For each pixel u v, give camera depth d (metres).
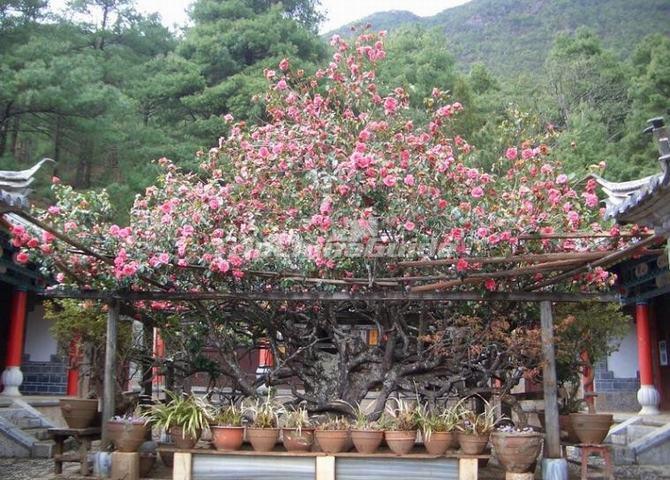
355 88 8.15
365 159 6.75
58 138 21.47
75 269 7.59
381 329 8.47
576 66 31.52
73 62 18.94
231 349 8.62
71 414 8.10
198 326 9.13
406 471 7.02
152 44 27.34
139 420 7.50
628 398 14.51
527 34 71.50
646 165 23.69
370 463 7.04
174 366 9.12
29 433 10.58
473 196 6.91
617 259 6.32
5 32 20.00
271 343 8.72
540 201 7.07
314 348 8.87
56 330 9.71
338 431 7.06
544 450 7.32
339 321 9.52
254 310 8.55
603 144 25.53
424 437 7.09
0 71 18.16
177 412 7.33
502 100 27.94
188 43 27.11
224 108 24.75
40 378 14.77
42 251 7.38
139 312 8.90
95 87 18.84
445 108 8.03
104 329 9.46
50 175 21.75
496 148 13.65
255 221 7.64
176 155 21.73
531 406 10.34
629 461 9.80
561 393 8.97
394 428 7.15
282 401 9.27
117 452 7.41
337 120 8.07
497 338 7.95
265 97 8.98
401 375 8.34
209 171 9.30
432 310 8.55
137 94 24.20
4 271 11.60
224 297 7.64
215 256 7.17
